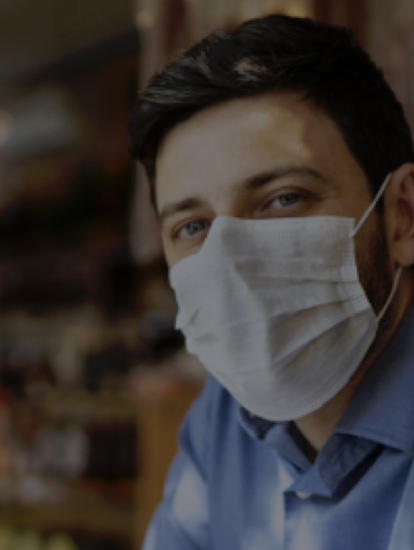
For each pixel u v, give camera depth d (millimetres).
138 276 3615
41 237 4016
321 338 861
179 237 950
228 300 854
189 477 1166
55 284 3975
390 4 1689
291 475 959
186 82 844
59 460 2781
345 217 861
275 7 1814
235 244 846
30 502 2729
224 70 833
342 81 865
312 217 848
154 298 3184
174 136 885
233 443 1083
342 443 849
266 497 1003
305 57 837
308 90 840
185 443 1195
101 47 4262
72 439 2771
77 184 3795
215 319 863
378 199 894
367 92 892
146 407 2307
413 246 908
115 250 3709
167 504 1180
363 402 855
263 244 851
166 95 857
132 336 2959
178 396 2250
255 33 861
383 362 873
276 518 979
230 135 839
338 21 1739
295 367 858
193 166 864
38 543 2623
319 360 860
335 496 848
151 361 2801
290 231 847
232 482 1056
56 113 3895
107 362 2854
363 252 875
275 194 847
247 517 1011
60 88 4160
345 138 862
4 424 2941
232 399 1134
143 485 2309
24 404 2973
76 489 2680
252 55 838
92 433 2732
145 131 913
